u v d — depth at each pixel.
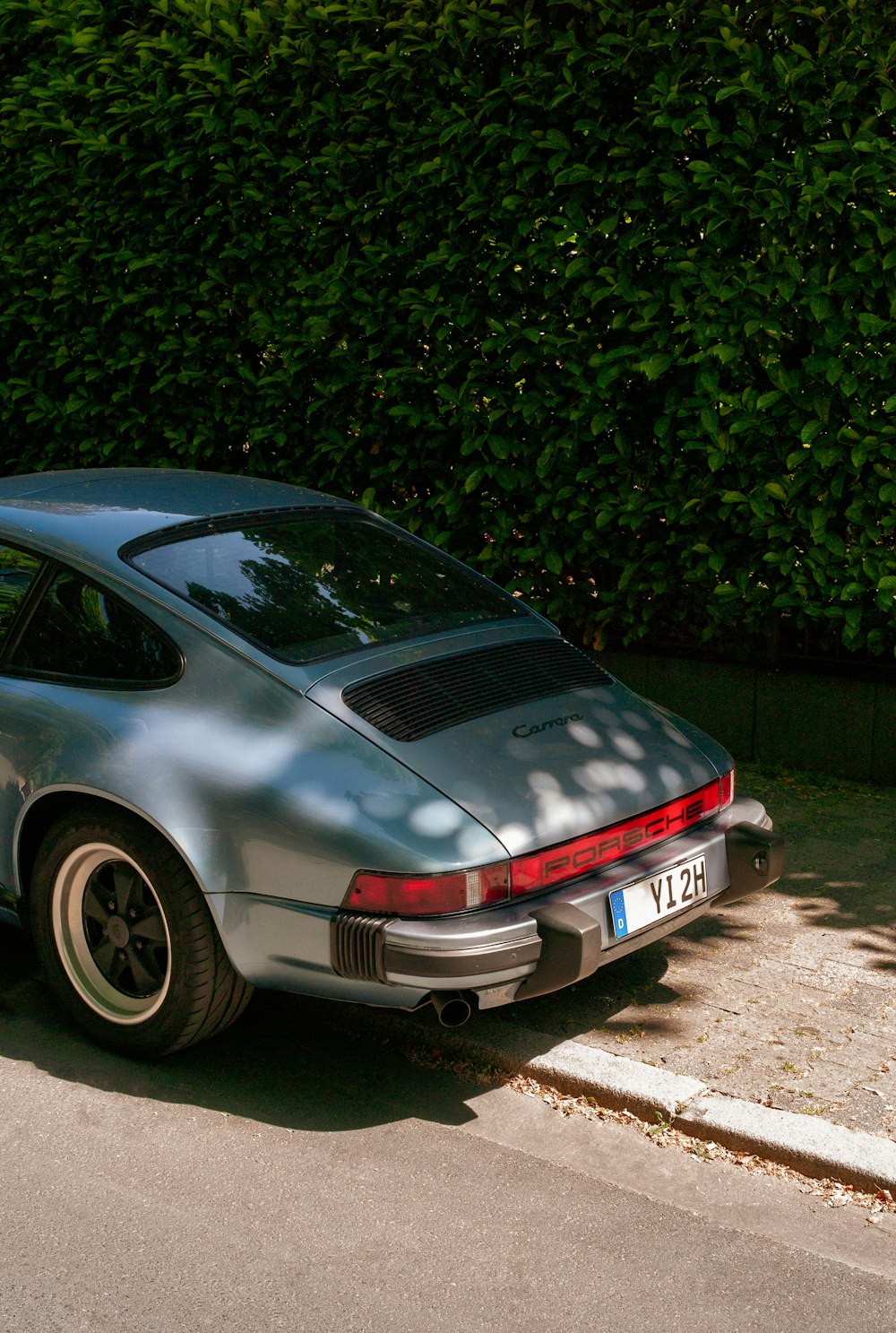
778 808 6.27
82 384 8.29
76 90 7.65
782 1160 3.58
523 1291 3.08
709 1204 3.43
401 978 3.51
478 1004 3.60
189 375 7.70
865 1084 3.89
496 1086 4.00
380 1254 3.21
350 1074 4.07
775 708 6.81
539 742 3.99
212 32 7.18
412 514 7.35
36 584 4.33
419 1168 3.57
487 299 6.70
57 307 8.12
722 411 6.32
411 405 7.09
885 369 5.87
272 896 3.67
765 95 5.84
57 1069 4.07
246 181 7.26
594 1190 3.49
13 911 4.37
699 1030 4.23
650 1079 3.88
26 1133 3.72
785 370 6.21
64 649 4.22
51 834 4.06
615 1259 3.21
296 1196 3.44
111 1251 3.21
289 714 3.83
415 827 3.56
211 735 3.84
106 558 4.21
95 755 3.91
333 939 3.58
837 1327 2.97
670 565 6.77
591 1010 4.38
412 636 4.34
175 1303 3.03
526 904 3.66
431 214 6.72
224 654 3.95
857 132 5.71
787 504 6.22
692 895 4.08
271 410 7.58
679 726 4.52
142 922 3.98
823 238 5.91
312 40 6.82
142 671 4.05
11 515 4.53
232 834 3.70
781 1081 3.91
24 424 8.83
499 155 6.55
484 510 7.12
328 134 6.88
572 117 6.37
